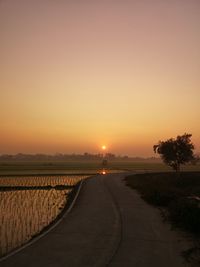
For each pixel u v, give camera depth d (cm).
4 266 1266
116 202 3167
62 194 4744
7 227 2317
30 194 4738
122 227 2027
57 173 9750
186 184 6238
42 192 5038
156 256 1448
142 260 1382
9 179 7475
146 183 5028
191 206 2239
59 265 1290
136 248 1564
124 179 6344
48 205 3538
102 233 1855
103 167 15088
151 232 1917
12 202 3812
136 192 4109
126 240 1711
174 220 2189
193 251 1534
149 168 14038
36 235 1902
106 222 2177
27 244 1609
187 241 1730
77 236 1777
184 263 1359
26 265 1281
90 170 11838
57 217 2531
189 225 1967
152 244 1652
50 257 1391
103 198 3478
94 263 1324
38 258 1375
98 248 1545
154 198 3105
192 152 7756
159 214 2517
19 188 5550
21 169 12494
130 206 2920
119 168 13875
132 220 2261
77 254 1442
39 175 8881
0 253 1627
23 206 3459
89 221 2206
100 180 6031
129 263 1336
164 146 7744
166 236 1831
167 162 7838
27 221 2559
